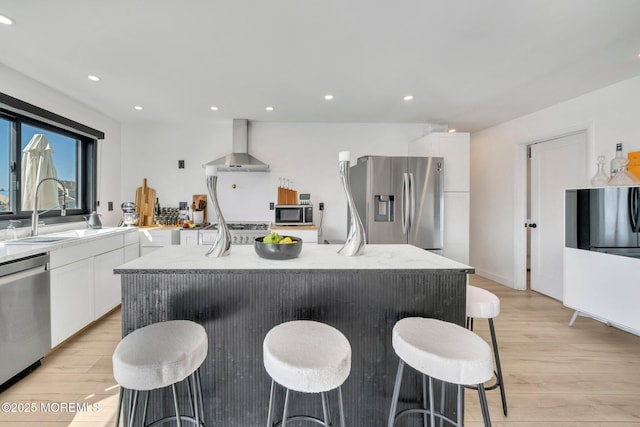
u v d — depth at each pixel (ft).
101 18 5.42
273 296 4.42
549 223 10.98
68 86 8.68
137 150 12.83
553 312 9.52
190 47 6.48
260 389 4.45
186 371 3.24
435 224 10.68
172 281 4.32
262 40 6.19
